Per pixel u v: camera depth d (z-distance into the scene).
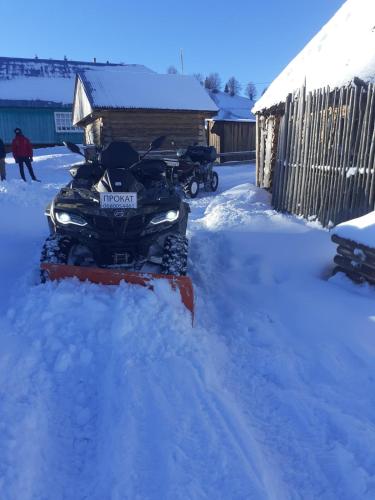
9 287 4.34
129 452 2.22
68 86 33.28
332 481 2.17
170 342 3.18
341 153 6.18
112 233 4.25
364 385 2.87
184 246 4.25
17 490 2.02
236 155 22.22
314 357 3.17
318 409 2.63
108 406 2.58
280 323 3.70
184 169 11.32
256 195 8.98
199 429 2.38
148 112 18.84
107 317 3.39
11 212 7.88
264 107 8.85
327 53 7.49
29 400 2.62
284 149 7.76
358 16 7.32
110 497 2.00
